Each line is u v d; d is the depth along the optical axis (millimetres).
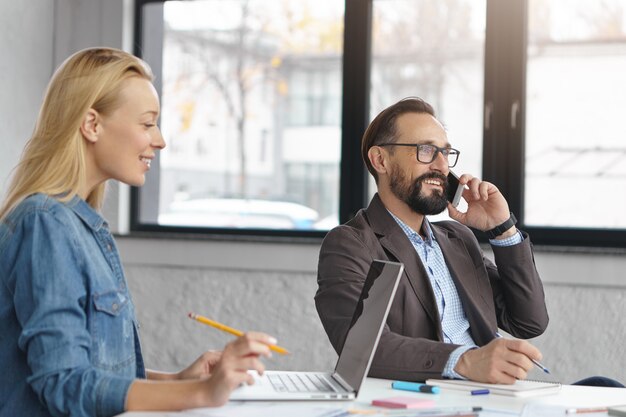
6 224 1682
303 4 4254
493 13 3842
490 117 3859
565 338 3621
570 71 3766
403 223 2492
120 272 1802
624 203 3703
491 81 3854
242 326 4129
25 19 4336
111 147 1770
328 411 1546
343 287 2246
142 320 4289
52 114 1758
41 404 1640
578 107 3760
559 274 3607
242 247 4129
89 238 1731
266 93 4316
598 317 3580
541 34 3801
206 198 4410
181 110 4457
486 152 3859
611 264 3547
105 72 1767
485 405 1656
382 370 1963
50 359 1558
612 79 3719
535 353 1844
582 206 3760
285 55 4285
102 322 1693
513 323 2619
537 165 3814
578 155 3762
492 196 2559
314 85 4238
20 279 1618
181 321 4230
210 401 1521
